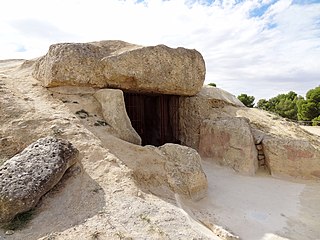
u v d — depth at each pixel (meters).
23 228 3.89
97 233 3.80
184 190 5.85
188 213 4.98
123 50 8.46
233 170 8.23
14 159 4.64
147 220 4.23
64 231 3.84
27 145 5.57
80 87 7.83
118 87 8.30
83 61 7.69
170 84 8.85
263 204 6.11
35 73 8.64
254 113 11.26
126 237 3.78
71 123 6.46
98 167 5.41
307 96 28.38
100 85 8.00
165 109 10.41
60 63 7.44
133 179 5.28
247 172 8.02
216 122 9.09
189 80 9.30
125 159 5.85
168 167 6.19
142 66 8.22
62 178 4.93
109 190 4.87
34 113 6.45
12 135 5.70
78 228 3.91
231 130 8.57
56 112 6.82
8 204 3.95
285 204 6.18
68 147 5.22
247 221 5.24
